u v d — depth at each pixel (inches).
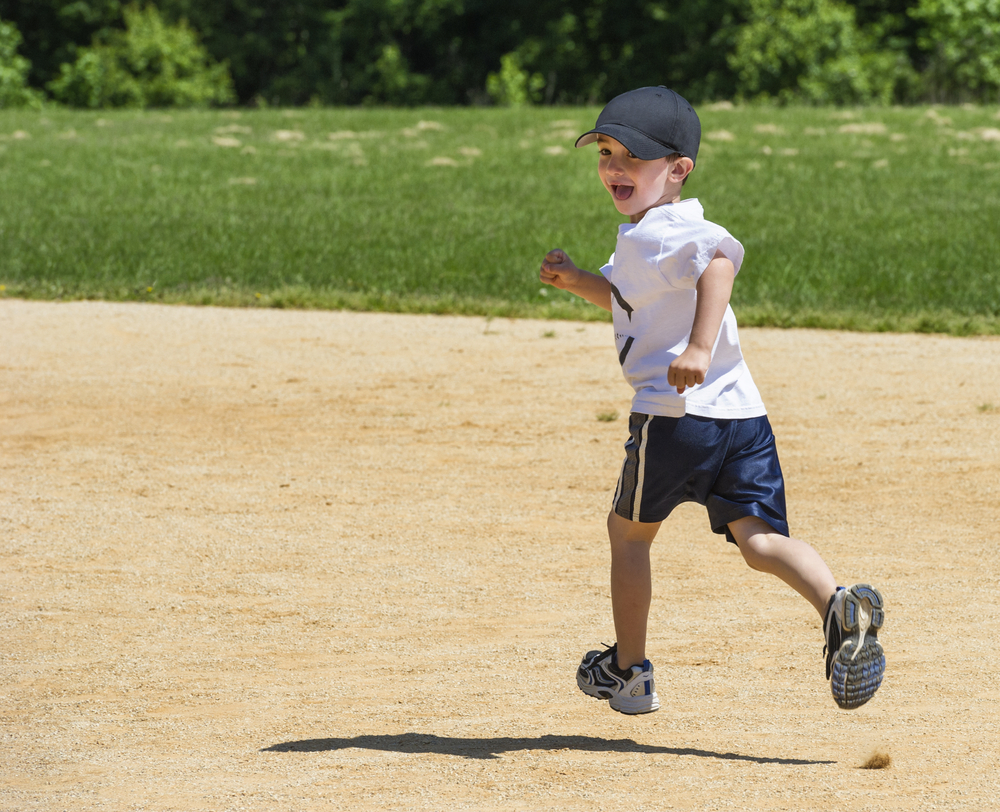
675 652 540.4
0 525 733.9
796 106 4168.3
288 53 6958.7
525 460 876.6
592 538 712.4
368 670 522.3
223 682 509.4
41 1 6358.3
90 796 388.2
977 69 4603.8
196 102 5984.3
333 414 1005.2
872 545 696.4
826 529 726.5
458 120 3535.9
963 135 3031.5
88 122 3533.5
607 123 434.9
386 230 1892.2
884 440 918.4
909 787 382.0
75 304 1461.6
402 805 372.8
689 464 419.5
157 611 598.9
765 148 2815.0
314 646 552.7
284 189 2304.4
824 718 460.8
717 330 406.0
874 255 1684.3
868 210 2060.8
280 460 877.8
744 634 562.9
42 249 1699.1
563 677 512.4
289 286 1536.7
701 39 6417.3
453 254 1710.1
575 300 1489.9
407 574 652.7
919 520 740.7
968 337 1317.7
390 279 1579.7
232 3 6875.0
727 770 402.0
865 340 1298.0
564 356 1222.3
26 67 5772.6
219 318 1398.9
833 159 2679.6
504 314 1432.1
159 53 5964.6
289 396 1064.2
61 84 5797.2
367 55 6786.4
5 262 1622.8
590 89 6520.7
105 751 434.3
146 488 810.8
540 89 6505.9
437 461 874.8
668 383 412.8
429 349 1250.6
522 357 1217.4
